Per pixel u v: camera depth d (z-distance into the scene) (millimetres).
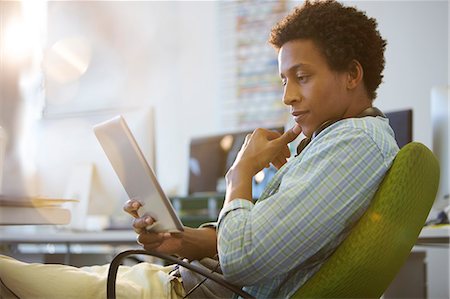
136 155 1118
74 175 2631
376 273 1053
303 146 1225
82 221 2590
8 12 3594
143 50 4625
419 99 3783
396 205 1021
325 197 1033
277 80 4211
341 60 1125
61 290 1216
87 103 4664
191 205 2928
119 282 1230
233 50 4387
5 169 3066
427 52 3799
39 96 3846
